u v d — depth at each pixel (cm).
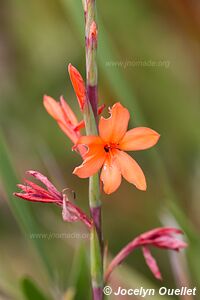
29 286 62
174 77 81
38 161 91
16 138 93
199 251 64
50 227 70
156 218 91
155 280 88
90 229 52
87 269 63
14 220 92
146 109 81
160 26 83
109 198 93
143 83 80
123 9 82
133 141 51
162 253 89
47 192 52
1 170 63
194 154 83
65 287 69
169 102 80
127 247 53
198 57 83
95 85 52
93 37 51
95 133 51
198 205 81
